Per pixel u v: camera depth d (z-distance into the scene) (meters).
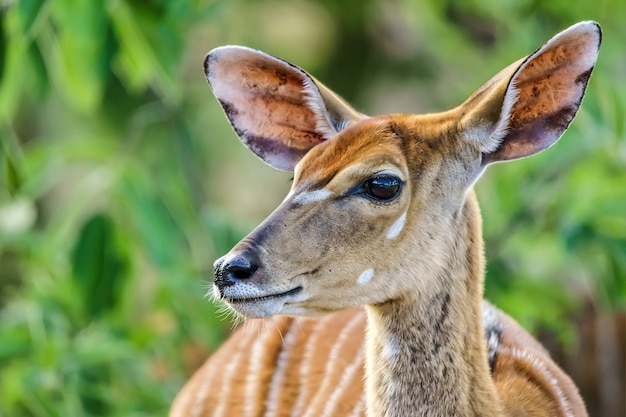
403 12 18.94
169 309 11.61
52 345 10.80
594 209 11.35
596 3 13.21
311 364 8.82
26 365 11.14
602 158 12.02
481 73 14.15
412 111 20.41
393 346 7.45
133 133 12.84
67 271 11.14
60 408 10.90
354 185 7.17
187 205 11.51
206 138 19.66
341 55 20.47
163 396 11.38
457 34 14.97
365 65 20.41
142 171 11.38
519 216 11.96
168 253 11.11
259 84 8.00
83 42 10.69
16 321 11.62
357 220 7.17
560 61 7.46
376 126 7.40
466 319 7.48
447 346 7.41
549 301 11.93
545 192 11.92
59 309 11.08
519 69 7.27
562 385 8.29
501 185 12.03
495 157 7.53
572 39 7.34
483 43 14.96
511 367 8.16
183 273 11.27
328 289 7.19
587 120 11.64
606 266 11.41
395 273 7.30
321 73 20.41
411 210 7.30
